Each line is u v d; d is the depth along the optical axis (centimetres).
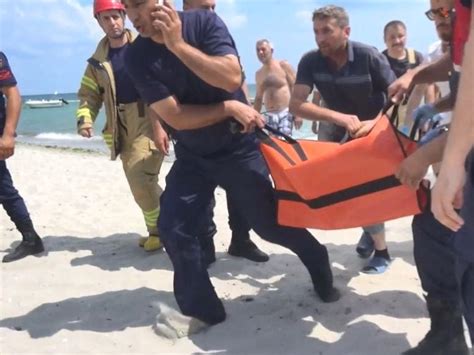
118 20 510
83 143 2369
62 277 492
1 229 636
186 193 376
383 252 471
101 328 395
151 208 538
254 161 380
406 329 373
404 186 321
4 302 443
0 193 537
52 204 760
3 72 507
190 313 380
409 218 626
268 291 445
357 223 341
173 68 355
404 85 352
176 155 389
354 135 390
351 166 329
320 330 379
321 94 446
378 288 437
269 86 764
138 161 525
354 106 436
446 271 318
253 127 361
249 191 382
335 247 540
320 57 433
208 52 352
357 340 362
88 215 700
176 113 360
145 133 525
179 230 371
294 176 343
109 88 516
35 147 1908
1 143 512
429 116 344
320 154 360
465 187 221
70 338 381
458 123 204
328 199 342
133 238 603
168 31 331
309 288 444
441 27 322
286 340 368
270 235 392
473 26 200
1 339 384
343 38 418
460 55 249
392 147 323
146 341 374
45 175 1022
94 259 537
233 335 378
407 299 416
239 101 378
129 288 462
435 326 331
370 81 424
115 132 525
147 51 354
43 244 580
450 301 324
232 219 515
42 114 5422
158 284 469
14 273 507
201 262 381
